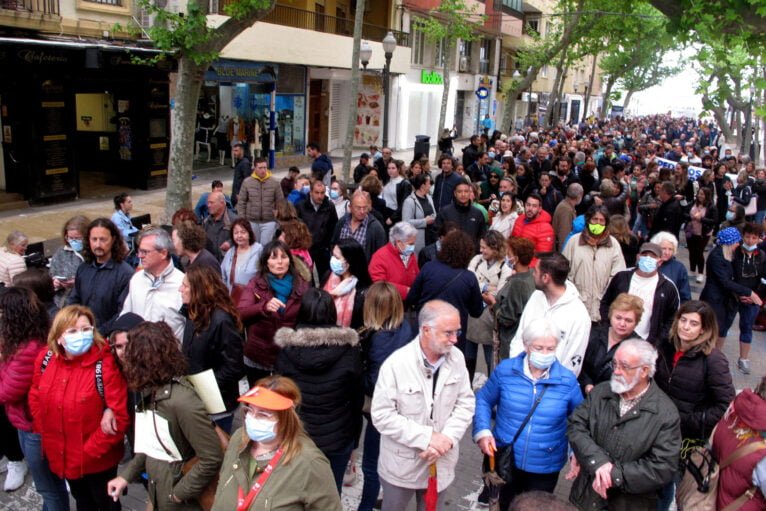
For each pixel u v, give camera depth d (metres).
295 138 26.92
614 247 6.74
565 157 14.10
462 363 4.19
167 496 3.80
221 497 3.26
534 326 4.13
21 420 4.37
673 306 5.78
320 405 4.25
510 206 8.91
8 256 6.59
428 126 39.38
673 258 6.55
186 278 4.59
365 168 14.81
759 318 8.24
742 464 3.70
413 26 32.16
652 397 3.83
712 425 4.28
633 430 3.78
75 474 4.19
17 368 4.30
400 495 4.16
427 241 9.41
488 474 4.24
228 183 20.17
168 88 18.17
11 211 14.56
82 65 15.09
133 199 16.81
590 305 6.70
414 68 35.78
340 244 5.46
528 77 32.16
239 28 12.16
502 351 6.19
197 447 3.66
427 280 6.01
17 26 13.66
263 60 21.31
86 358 4.13
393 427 3.97
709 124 42.81
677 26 8.48
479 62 44.47
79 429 4.12
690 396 4.38
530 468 4.18
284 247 5.50
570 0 29.05
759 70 10.07
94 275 5.77
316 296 4.40
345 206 10.37
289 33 22.28
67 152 15.73
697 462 4.09
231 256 7.02
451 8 27.91
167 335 3.70
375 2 30.98
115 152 18.55
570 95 70.56
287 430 3.24
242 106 24.22
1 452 5.20
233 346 4.57
